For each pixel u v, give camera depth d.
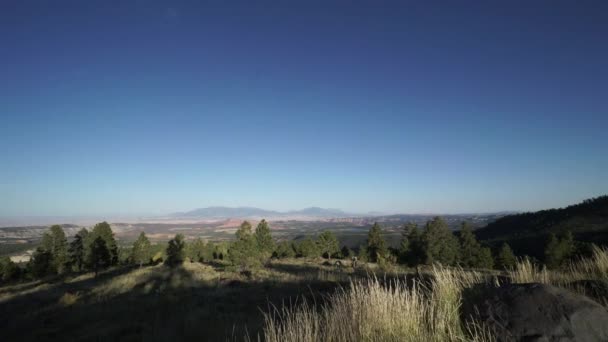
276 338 3.67
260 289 14.46
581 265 5.86
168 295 14.34
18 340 9.73
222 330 7.70
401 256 32.47
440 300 3.63
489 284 3.90
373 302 3.65
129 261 51.19
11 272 43.94
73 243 45.12
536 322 2.72
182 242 38.94
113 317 11.37
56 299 17.06
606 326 2.62
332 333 3.47
